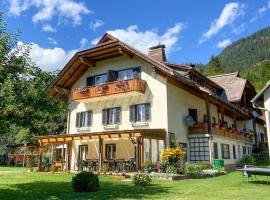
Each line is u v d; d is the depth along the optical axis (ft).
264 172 51.85
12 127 46.55
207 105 84.74
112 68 89.81
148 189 46.09
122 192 43.16
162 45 97.96
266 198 36.78
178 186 49.57
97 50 86.28
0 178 62.75
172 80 81.35
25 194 41.91
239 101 115.85
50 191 44.57
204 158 82.43
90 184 44.09
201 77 99.19
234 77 130.62
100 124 89.20
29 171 84.23
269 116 68.74
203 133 82.79
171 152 65.77
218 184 51.80
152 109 79.77
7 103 37.55
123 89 80.74
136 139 69.21
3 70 41.98
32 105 42.47
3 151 131.75
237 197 37.70
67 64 91.40
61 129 130.31
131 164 72.18
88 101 92.27
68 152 87.51
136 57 85.46
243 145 112.88
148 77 82.23
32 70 45.60
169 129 76.89
